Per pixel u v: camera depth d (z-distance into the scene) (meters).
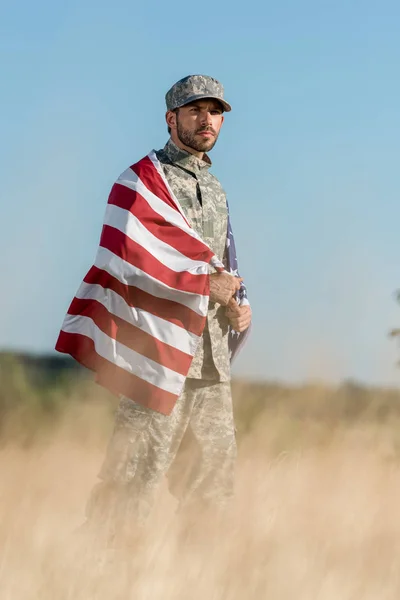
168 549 4.68
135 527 5.20
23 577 4.16
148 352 5.38
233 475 5.78
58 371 16.78
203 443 5.73
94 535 5.06
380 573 4.45
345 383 9.01
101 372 5.41
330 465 7.54
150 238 5.48
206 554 4.69
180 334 5.40
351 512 5.76
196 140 5.70
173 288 5.39
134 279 5.39
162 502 6.56
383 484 7.00
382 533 5.21
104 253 5.44
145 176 5.65
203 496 5.73
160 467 5.46
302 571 4.39
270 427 8.61
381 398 9.38
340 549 4.85
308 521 5.48
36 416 14.65
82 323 5.48
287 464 7.04
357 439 8.54
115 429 5.47
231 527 5.22
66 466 9.16
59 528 5.38
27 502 5.88
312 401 9.27
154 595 4.08
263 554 4.62
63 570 4.28
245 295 5.98
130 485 5.40
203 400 5.72
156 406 5.34
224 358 5.77
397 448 8.51
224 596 4.04
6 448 11.09
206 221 5.78
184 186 5.74
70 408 13.27
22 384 16.05
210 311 5.68
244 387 9.33
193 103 5.69
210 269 5.69
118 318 5.41
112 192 5.66
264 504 5.77
